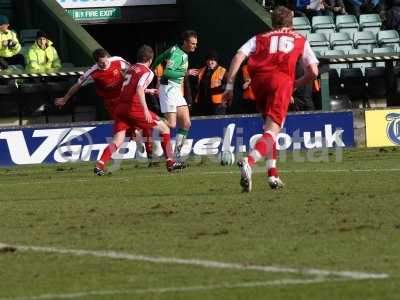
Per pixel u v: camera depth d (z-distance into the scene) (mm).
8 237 27906
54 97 59281
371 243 25281
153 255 24781
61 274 23203
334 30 69000
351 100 63094
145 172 44094
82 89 59719
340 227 27484
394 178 37844
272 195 33906
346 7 71875
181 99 48125
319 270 22625
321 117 52250
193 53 70750
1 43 60375
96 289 21672
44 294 21359
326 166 44000
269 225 28141
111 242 26578
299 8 69938
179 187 37406
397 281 21484
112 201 34156
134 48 75188
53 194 37031
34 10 66625
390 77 62438
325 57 59719
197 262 23812
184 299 20578
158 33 73938
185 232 27594
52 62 59812
